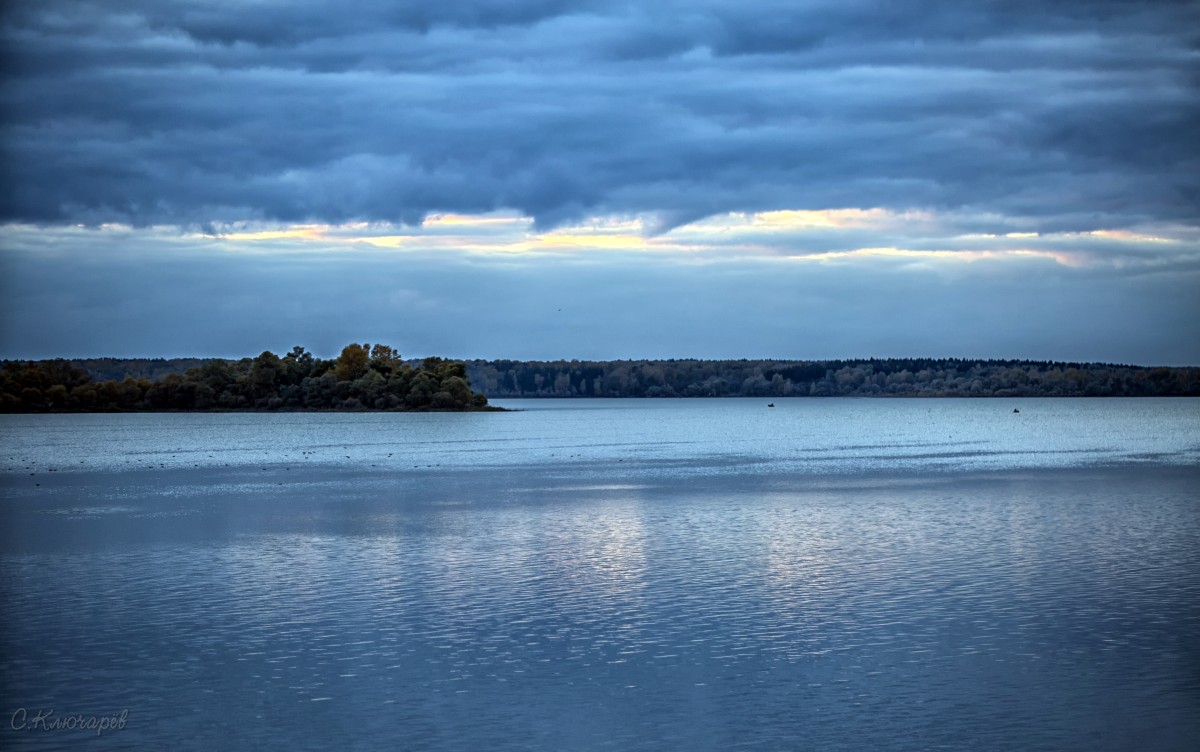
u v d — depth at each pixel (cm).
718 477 9375
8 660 3161
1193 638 3288
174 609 3806
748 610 3703
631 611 3706
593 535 5541
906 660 3092
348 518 6406
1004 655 3128
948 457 12119
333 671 3039
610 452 13650
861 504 6931
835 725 2586
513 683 2917
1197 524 5766
